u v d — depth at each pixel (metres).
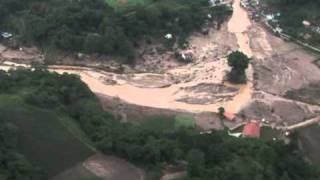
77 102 169.38
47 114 156.00
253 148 152.88
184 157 144.38
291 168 147.25
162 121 180.75
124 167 141.50
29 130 148.88
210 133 158.50
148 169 140.88
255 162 144.25
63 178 136.25
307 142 174.12
